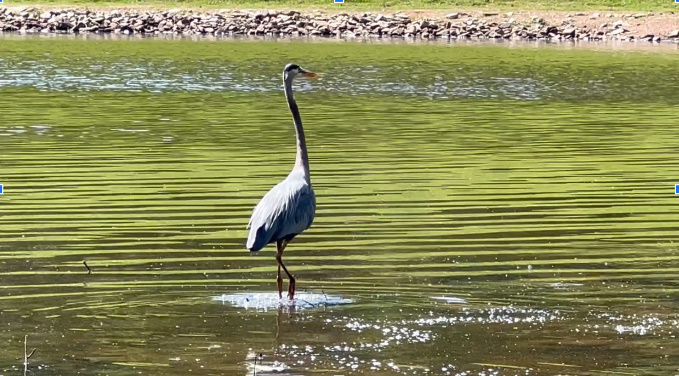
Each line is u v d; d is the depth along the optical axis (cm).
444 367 1038
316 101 3055
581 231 1587
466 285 1308
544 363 1052
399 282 1317
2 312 1185
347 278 1334
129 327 1145
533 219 1658
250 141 2336
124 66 3838
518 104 3083
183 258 1412
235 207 1700
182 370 1025
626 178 1991
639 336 1131
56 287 1277
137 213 1655
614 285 1314
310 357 1064
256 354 1071
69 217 1622
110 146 2244
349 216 1656
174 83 3394
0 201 1722
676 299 1263
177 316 1184
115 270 1352
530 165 2112
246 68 3850
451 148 2300
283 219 1240
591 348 1094
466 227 1599
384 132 2506
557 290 1292
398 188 1867
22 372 1013
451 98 3188
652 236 1564
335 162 2106
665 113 2923
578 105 3073
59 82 3356
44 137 2344
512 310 1215
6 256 1405
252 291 1277
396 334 1134
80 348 1083
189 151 2197
